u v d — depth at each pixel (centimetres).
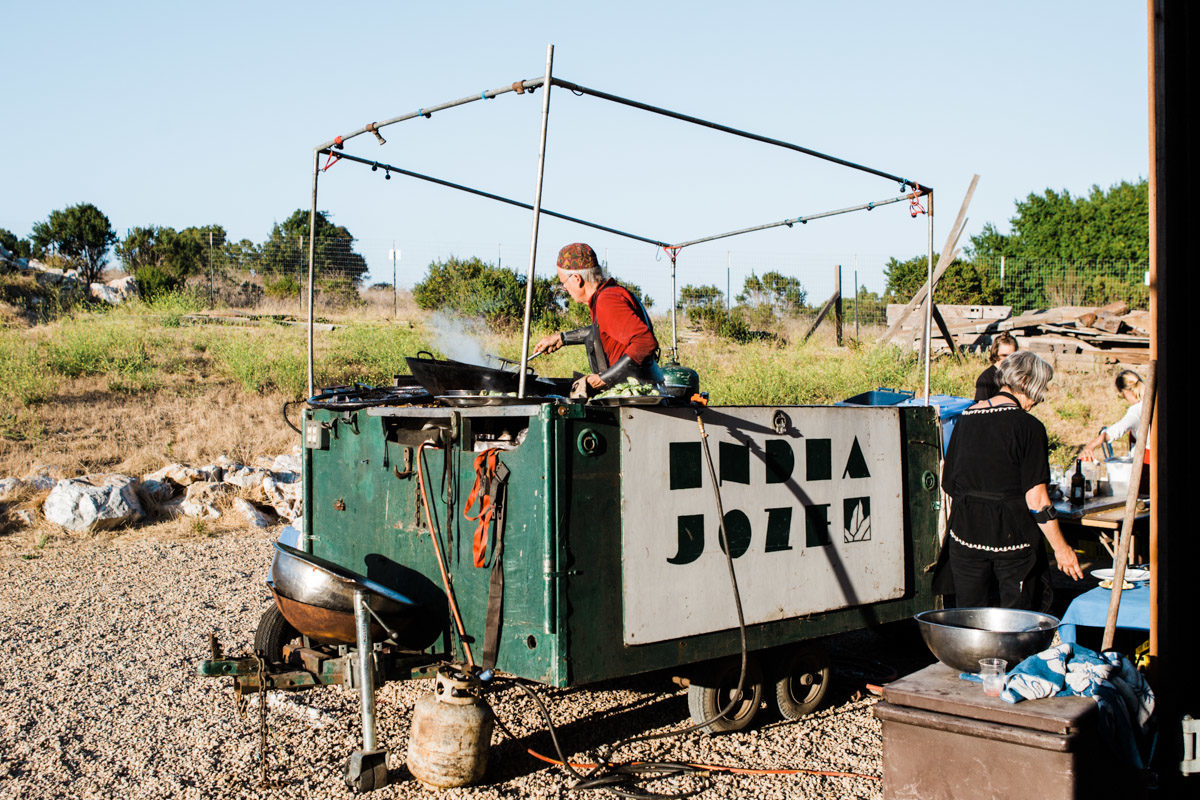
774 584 441
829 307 2009
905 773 319
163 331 1585
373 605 403
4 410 1128
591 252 473
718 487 411
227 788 394
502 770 411
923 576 514
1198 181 365
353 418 476
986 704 305
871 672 566
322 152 539
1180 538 369
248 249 2644
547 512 364
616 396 387
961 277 2431
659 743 446
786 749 442
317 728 464
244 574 776
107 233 2778
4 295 1912
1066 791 286
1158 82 365
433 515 424
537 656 370
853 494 478
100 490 916
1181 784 364
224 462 1035
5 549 830
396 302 2152
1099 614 451
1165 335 368
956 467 477
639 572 391
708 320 2008
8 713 476
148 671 544
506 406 378
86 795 388
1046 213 4322
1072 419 1434
